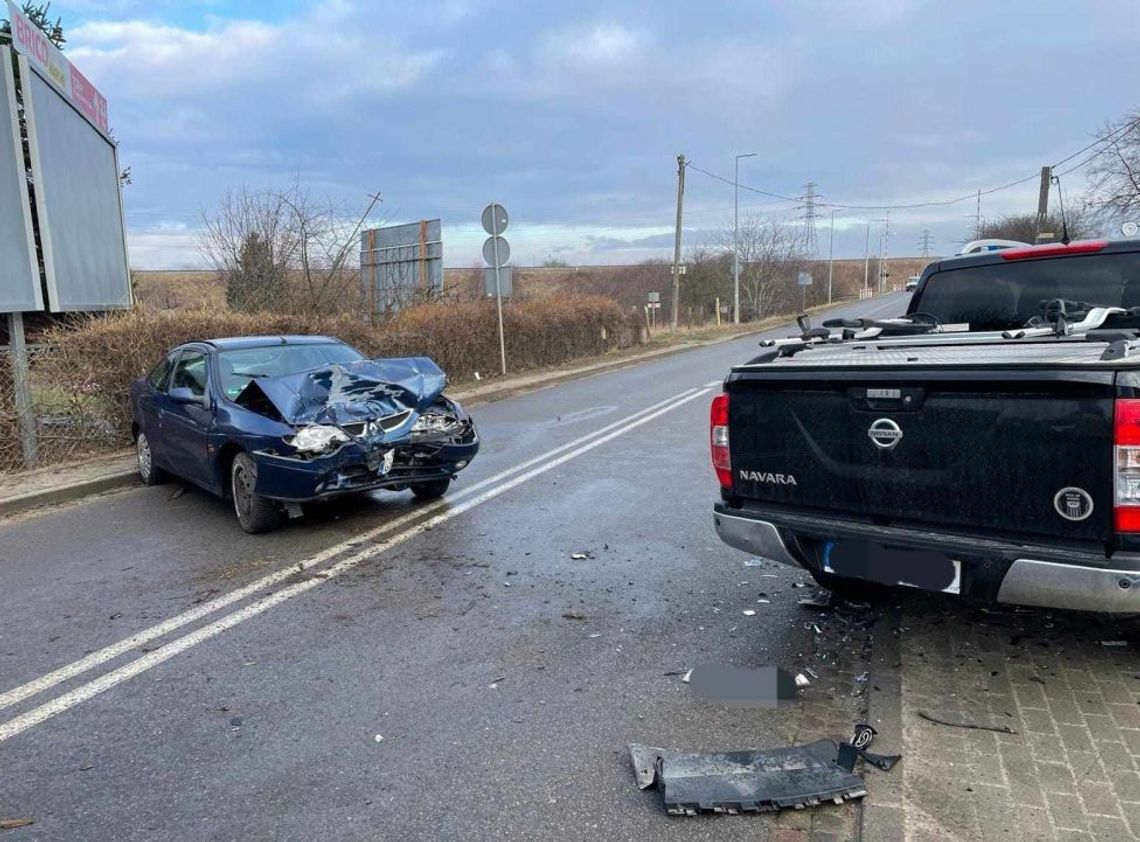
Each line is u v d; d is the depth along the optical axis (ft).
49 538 21.80
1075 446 9.86
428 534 20.79
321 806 9.73
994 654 13.08
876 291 319.27
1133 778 9.61
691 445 31.99
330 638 14.56
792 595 16.10
